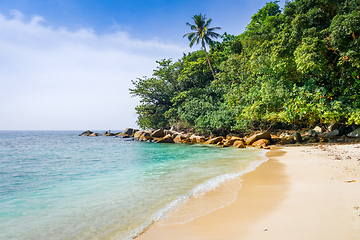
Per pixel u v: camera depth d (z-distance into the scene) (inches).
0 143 1549.0
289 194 198.4
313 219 137.2
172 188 254.2
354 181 225.1
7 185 300.5
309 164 356.8
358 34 614.5
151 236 130.6
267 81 869.2
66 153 781.3
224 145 890.7
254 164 402.9
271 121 1022.4
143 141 1504.7
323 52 660.7
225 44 1610.5
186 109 1455.5
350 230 118.3
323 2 729.0
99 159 589.9
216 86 1409.9
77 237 139.5
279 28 899.4
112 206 198.2
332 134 831.7
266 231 125.6
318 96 693.9
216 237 122.9
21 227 158.2
